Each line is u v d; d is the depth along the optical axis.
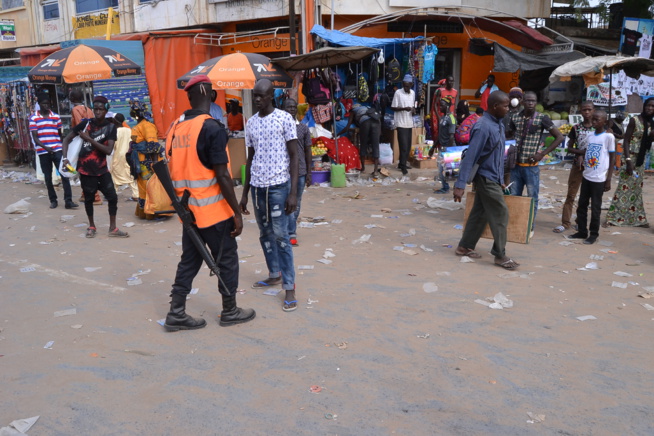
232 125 12.96
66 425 3.07
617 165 7.44
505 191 6.89
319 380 3.53
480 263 6.04
